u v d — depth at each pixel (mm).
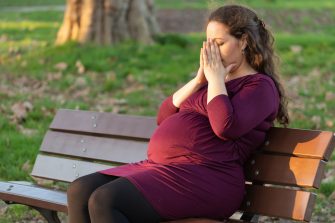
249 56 4863
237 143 4742
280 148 4848
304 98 12148
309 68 14891
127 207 4438
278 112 5051
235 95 4703
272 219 6852
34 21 24609
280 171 4793
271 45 4965
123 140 5906
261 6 28953
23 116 10328
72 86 13047
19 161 8320
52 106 11164
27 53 15891
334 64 15250
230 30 4777
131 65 14523
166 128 4820
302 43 17516
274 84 4828
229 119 4535
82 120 6195
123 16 16281
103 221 4398
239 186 4707
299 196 4633
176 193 4535
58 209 5047
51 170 6250
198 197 4562
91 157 6027
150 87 13086
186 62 14953
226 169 4668
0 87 12969
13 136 9273
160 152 4781
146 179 4531
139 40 16406
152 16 16969
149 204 4488
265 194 4801
